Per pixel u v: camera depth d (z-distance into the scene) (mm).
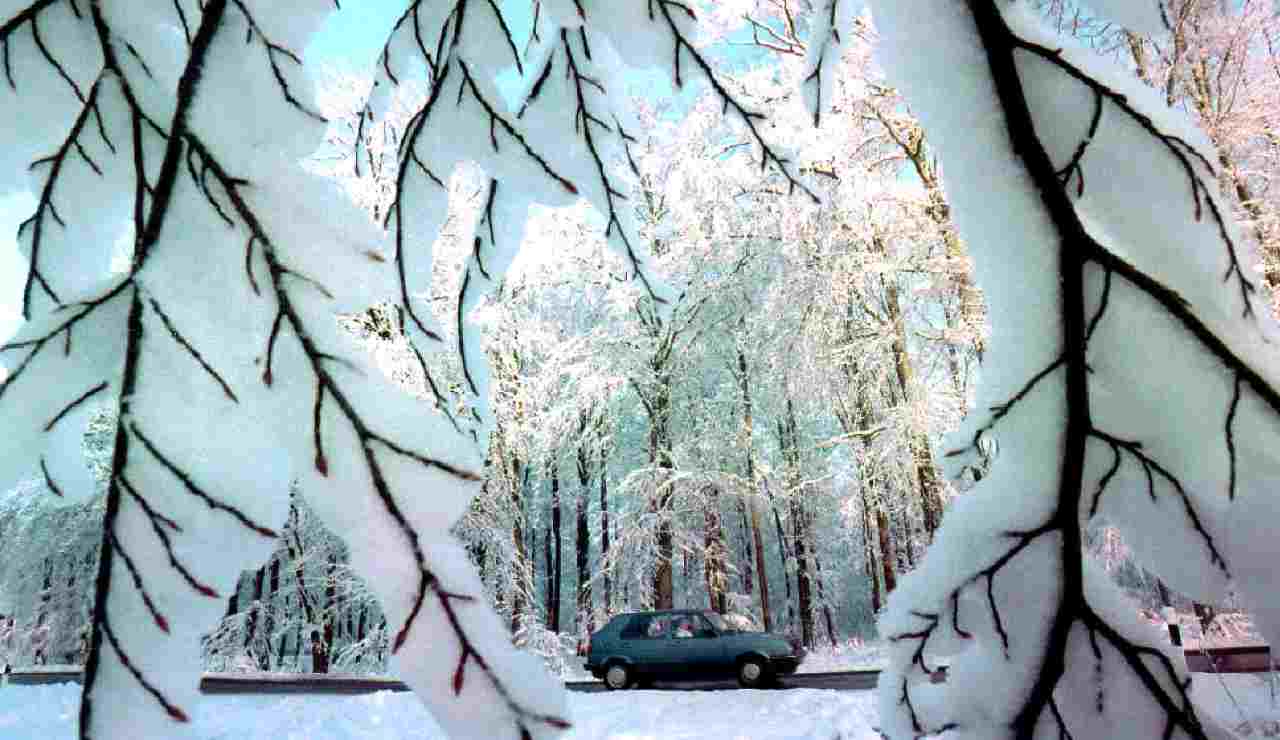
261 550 595
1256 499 576
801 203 7574
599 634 8844
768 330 8805
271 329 655
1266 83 5328
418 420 650
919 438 7855
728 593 12648
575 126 1471
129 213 804
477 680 580
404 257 1247
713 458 11281
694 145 9531
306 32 766
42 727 5004
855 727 4379
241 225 680
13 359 642
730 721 4812
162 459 608
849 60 6535
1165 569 588
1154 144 651
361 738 4602
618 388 10898
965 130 690
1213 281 628
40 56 810
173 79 809
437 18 1368
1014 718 591
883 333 8070
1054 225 657
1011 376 655
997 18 694
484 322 9258
